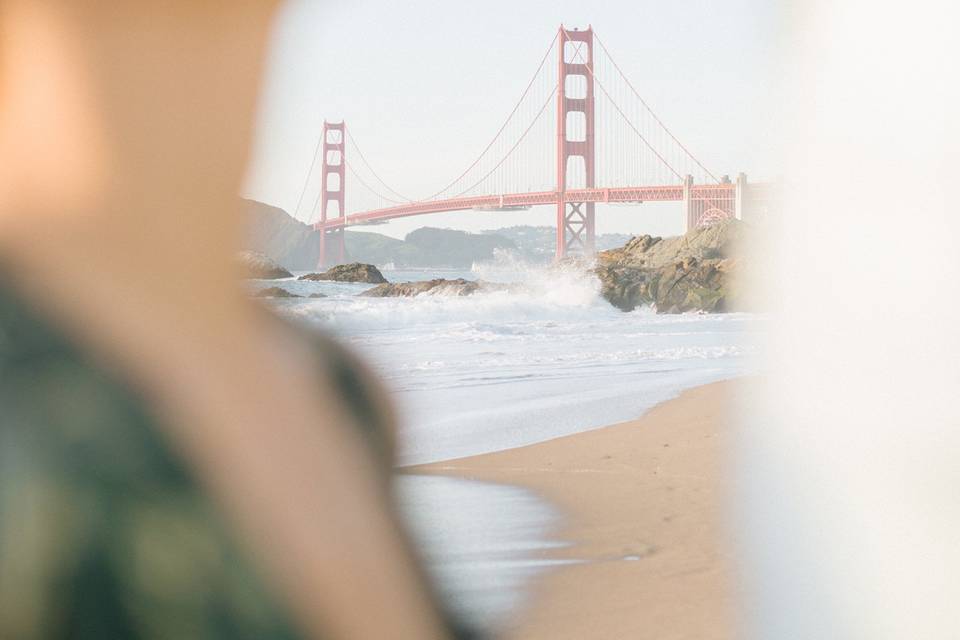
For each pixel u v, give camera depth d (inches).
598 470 239.6
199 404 7.0
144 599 6.3
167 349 6.9
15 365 6.4
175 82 7.2
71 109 7.0
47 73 7.0
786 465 36.3
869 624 33.4
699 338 655.1
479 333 704.4
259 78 7.7
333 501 7.7
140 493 6.4
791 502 36.0
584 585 147.9
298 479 7.5
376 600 7.5
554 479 228.8
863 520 34.4
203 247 7.3
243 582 6.6
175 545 6.4
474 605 135.4
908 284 33.7
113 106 7.0
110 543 6.3
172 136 7.2
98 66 7.0
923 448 33.8
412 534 8.5
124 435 6.5
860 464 34.6
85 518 6.2
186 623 6.3
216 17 7.4
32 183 6.9
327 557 7.3
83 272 6.8
